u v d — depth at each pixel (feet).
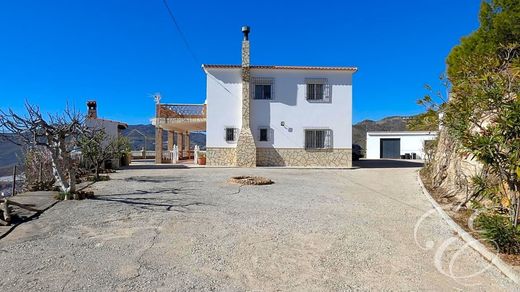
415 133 106.01
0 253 14.92
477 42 37.63
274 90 66.18
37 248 15.62
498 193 16.12
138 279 12.53
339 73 66.69
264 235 18.21
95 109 64.44
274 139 66.18
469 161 26.18
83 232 18.24
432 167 40.16
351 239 17.80
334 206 26.35
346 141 66.59
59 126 28.94
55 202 26.32
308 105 66.49
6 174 40.22
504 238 14.75
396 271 13.71
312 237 18.03
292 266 14.07
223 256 15.05
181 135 93.66
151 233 18.17
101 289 11.68
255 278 12.87
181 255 15.06
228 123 65.72
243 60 65.10
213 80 65.77
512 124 14.17
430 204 27.32
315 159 66.39
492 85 16.90
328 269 13.83
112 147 49.60
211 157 65.77
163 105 74.33
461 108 17.26
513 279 12.74
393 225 20.68
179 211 23.63
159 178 44.27
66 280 12.33
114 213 22.76
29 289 11.58
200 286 12.10
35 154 37.06
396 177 47.06
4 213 19.88
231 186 36.55
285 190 34.22
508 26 35.06
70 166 28.81
